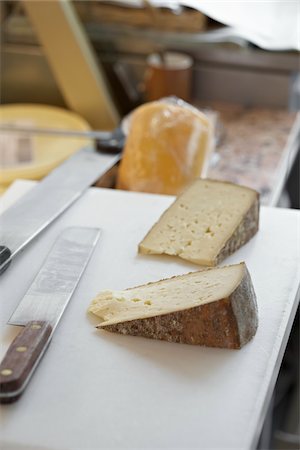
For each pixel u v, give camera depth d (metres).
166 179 0.86
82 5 1.28
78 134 0.99
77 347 0.57
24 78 1.36
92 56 1.22
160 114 0.87
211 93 1.35
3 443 0.49
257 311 0.59
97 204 0.78
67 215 0.76
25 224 0.73
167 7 1.23
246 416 0.51
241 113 1.30
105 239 0.72
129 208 0.77
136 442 0.49
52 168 1.05
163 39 1.25
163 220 0.71
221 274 0.60
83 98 1.22
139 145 0.86
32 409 0.51
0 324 0.59
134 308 0.60
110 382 0.54
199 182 0.74
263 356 0.56
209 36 1.23
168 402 0.52
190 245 0.68
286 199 1.31
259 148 1.15
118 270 0.67
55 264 0.67
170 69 1.24
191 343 0.57
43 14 1.13
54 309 0.60
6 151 1.11
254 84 1.32
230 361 0.56
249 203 0.70
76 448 0.49
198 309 0.56
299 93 1.38
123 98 1.33
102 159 0.89
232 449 0.49
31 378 0.54
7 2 1.33
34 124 1.21
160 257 0.68
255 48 1.24
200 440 0.49
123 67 1.32
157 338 0.58
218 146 1.15
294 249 0.69
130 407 0.52
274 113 1.30
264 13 1.02
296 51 1.24
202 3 1.00
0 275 0.66
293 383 1.29
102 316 0.60
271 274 0.66
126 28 1.27
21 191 0.82
